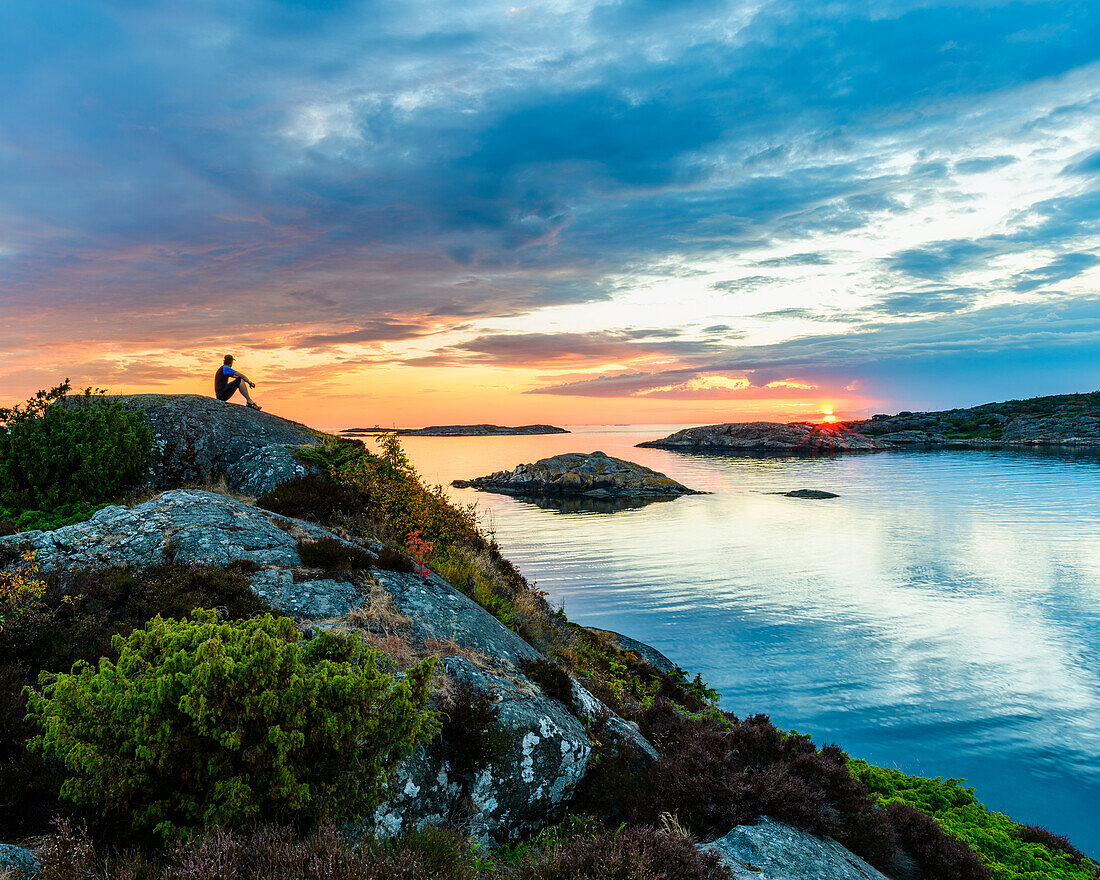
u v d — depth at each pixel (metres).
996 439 188.00
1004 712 18.56
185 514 9.86
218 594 7.87
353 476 15.12
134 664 5.06
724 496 80.94
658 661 21.47
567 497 84.62
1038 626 26.61
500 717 6.80
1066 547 43.12
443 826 5.98
